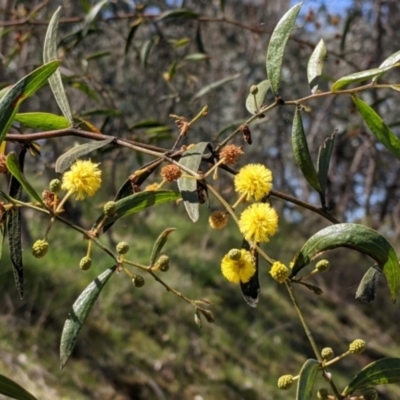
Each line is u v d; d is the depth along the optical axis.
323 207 1.11
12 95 0.89
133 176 1.08
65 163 0.97
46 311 4.04
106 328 4.36
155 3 3.48
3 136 0.89
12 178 1.09
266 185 0.96
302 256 0.95
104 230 1.02
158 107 4.16
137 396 3.97
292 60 4.33
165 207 6.43
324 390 0.91
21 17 2.84
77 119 1.38
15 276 0.97
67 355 0.92
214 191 0.99
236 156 1.02
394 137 1.05
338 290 7.00
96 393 3.79
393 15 4.07
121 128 2.88
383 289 7.32
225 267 0.96
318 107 5.04
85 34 2.24
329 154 1.15
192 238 6.13
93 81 2.47
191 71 4.21
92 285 0.96
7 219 0.98
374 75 1.02
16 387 0.87
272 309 5.85
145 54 2.45
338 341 6.01
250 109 1.19
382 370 0.91
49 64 0.90
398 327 6.98
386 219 6.68
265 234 0.94
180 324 4.88
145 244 5.42
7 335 3.76
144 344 4.49
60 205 0.96
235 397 4.48
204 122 4.55
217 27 4.58
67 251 4.72
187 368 4.49
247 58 4.78
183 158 1.04
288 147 6.36
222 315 5.32
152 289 5.04
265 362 5.07
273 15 5.02
